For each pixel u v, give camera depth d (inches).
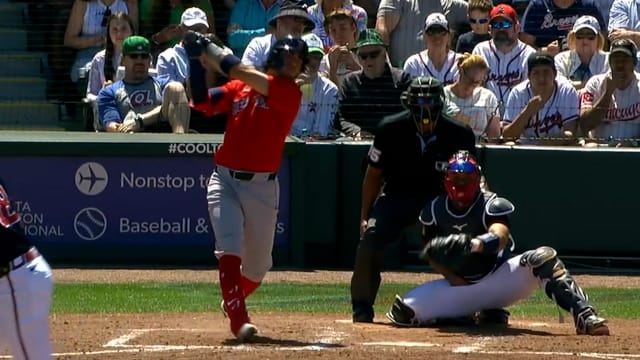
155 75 1827.0
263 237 1002.1
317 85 1728.6
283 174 1665.8
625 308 1300.4
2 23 1947.6
